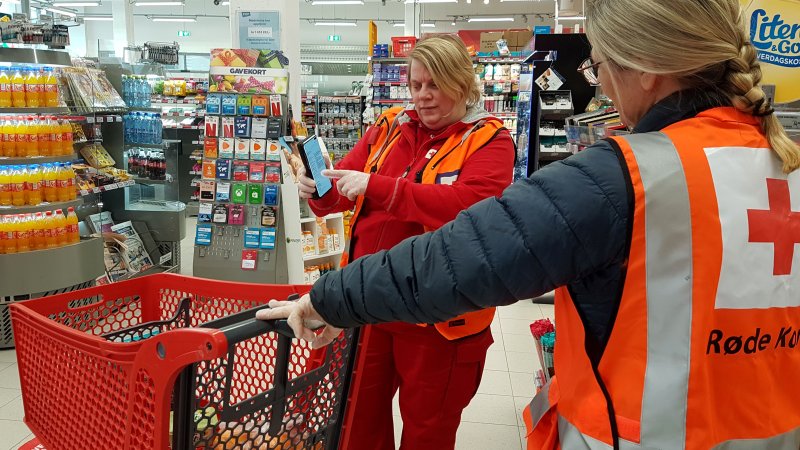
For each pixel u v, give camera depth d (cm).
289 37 475
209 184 472
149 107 589
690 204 78
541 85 541
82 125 521
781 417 86
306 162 194
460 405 189
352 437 194
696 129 83
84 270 428
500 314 494
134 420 113
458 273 82
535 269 79
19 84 391
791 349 88
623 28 83
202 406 106
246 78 461
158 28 2211
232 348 107
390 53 991
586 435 84
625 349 81
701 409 79
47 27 452
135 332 173
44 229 402
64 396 135
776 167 84
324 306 94
